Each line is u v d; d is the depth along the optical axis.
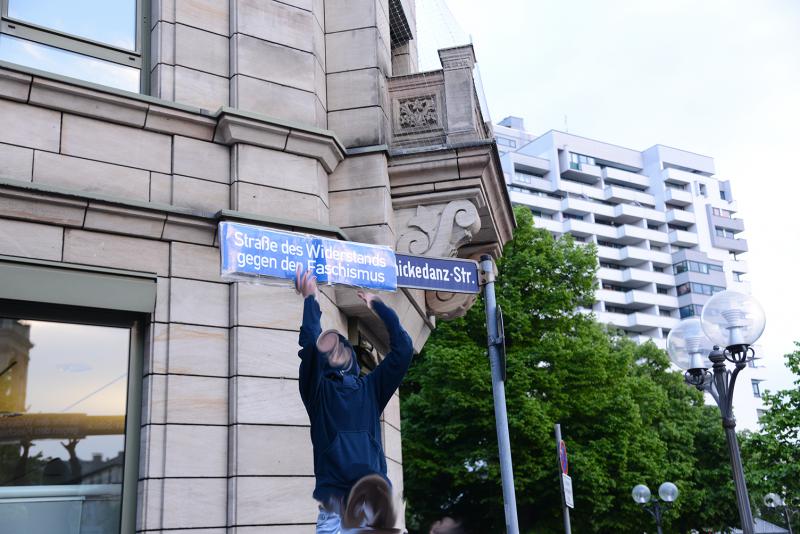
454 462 22.20
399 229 9.30
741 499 7.57
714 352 8.00
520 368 22.75
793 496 30.36
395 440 10.32
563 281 25.67
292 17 9.02
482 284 7.94
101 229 7.20
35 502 6.57
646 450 27.95
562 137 106.31
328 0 9.83
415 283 7.11
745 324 7.80
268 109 8.53
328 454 3.55
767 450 30.27
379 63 9.66
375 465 3.56
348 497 3.47
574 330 25.41
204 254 7.67
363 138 9.27
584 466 22.38
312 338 3.84
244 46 8.55
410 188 9.31
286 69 8.79
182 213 7.52
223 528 7.04
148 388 7.10
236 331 7.48
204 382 7.32
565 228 100.50
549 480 22.20
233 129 8.04
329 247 5.34
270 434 7.34
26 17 7.71
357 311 8.92
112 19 8.27
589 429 23.89
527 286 25.03
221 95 8.41
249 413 7.30
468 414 22.47
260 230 5.04
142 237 7.42
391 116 9.83
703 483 36.41
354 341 9.02
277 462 7.29
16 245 6.79
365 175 9.02
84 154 7.36
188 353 7.32
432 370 22.52
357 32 9.65
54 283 6.87
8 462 6.53
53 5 7.90
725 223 111.94
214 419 7.27
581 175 106.88
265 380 7.46
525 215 25.75
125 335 7.32
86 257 7.10
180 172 7.81
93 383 7.05
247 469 7.14
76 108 7.37
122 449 7.07
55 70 7.76
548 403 22.69
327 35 9.68
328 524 3.45
